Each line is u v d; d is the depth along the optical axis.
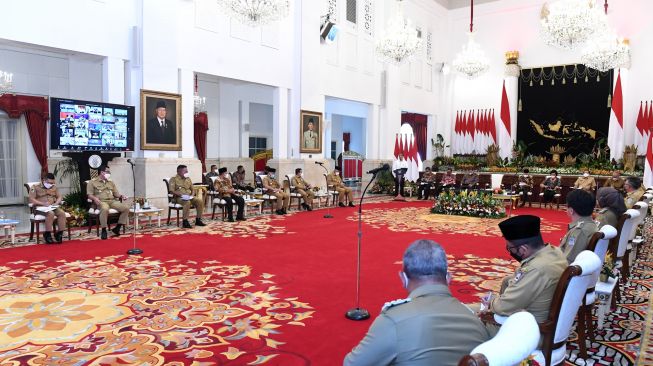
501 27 20.75
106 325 4.18
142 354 3.58
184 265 6.38
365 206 14.39
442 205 12.61
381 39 13.70
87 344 3.77
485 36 21.14
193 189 9.91
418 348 1.65
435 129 21.97
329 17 15.06
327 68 15.64
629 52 17.78
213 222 10.30
